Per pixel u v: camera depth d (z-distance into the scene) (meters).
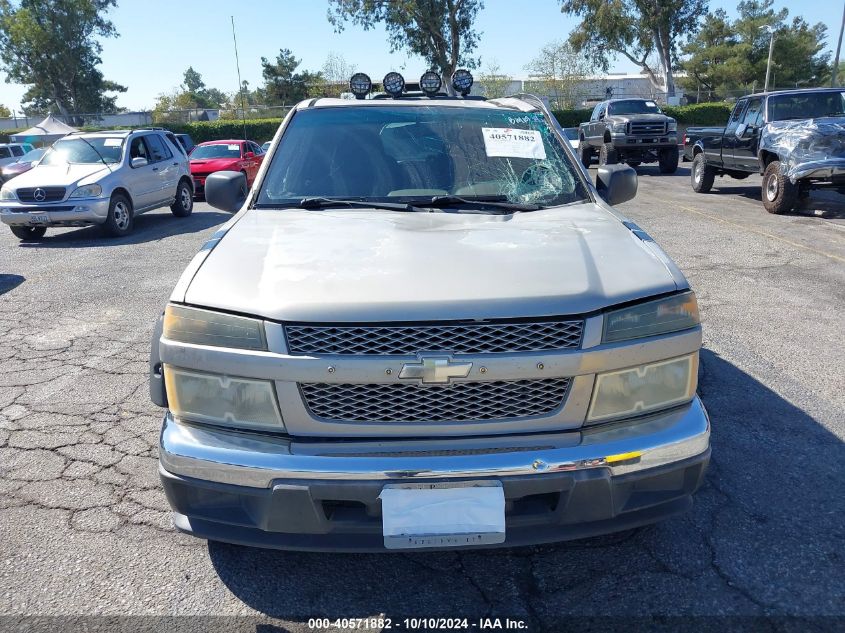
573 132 23.31
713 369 4.57
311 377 2.17
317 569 2.68
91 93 68.19
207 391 2.27
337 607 2.47
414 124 3.66
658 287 2.36
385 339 2.17
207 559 2.75
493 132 3.63
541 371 2.19
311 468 2.15
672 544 2.78
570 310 2.21
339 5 44.78
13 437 3.83
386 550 2.26
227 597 2.53
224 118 45.97
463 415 2.22
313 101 3.96
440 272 2.34
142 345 5.38
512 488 2.17
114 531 2.94
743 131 11.91
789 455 3.46
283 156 3.50
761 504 3.04
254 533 2.32
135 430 3.90
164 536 2.90
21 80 66.81
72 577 2.64
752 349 4.94
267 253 2.56
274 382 2.20
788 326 5.44
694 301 2.40
